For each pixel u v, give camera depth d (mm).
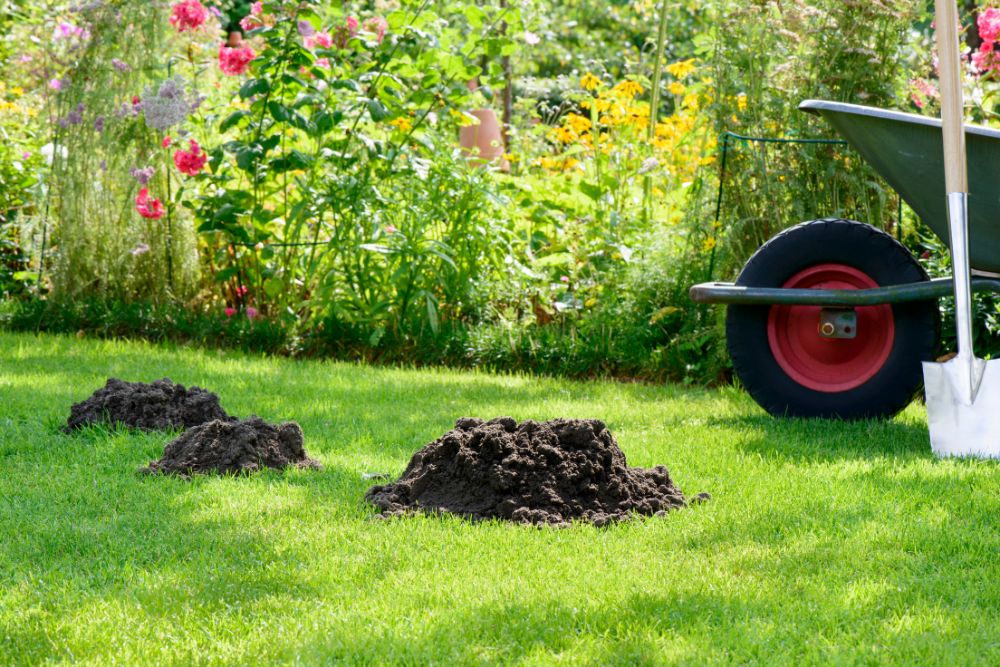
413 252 6250
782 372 4715
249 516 3061
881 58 5633
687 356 5875
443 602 2438
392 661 2148
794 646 2211
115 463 3615
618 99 7848
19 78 7902
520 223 7465
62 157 6711
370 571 2631
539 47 14406
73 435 4000
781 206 5730
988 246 4500
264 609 2400
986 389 4016
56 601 2443
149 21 6613
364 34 6598
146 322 6570
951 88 4102
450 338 6137
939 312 4562
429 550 2773
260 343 6348
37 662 2148
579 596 2467
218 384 5074
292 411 4527
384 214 6551
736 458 3795
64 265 6723
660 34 8141
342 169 6465
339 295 6461
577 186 7434
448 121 7141
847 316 4605
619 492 3170
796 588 2529
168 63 6676
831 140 5508
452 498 3172
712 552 2789
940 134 4285
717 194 5988
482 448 3209
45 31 6918
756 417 4691
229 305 6871
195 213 6484
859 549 2797
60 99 6711
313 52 6461
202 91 7102
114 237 6730
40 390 4754
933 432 4035
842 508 3162
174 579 2568
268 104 6328
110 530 2920
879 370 4598
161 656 2164
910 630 2281
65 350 5941
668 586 2533
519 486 3127
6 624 2316
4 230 7340
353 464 3689
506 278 6703
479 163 7852
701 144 6438
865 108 4359
